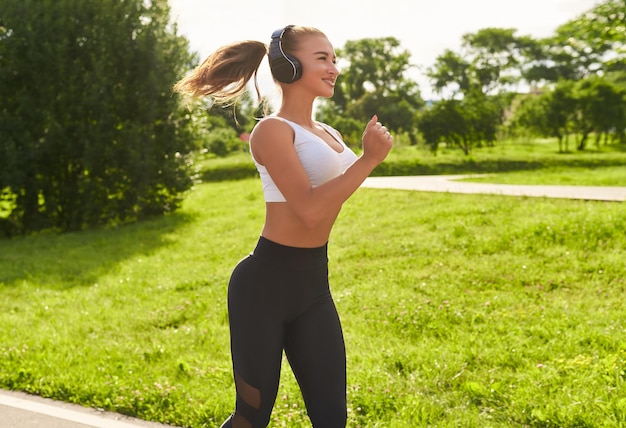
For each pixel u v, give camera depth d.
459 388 4.42
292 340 2.72
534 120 54.94
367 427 3.87
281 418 3.96
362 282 7.82
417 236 9.71
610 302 6.34
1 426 4.15
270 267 2.62
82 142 14.34
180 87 2.82
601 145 59.22
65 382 4.75
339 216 12.14
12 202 14.63
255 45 2.75
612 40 21.31
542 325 5.71
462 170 38.38
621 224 8.62
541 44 71.88
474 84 68.56
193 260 10.02
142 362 5.28
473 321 5.93
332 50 2.67
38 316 7.13
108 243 12.27
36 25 14.20
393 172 36.91
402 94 67.50
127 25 14.70
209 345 5.73
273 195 2.61
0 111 14.41
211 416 4.11
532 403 4.01
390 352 5.15
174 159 15.37
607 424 3.68
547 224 9.02
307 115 2.69
